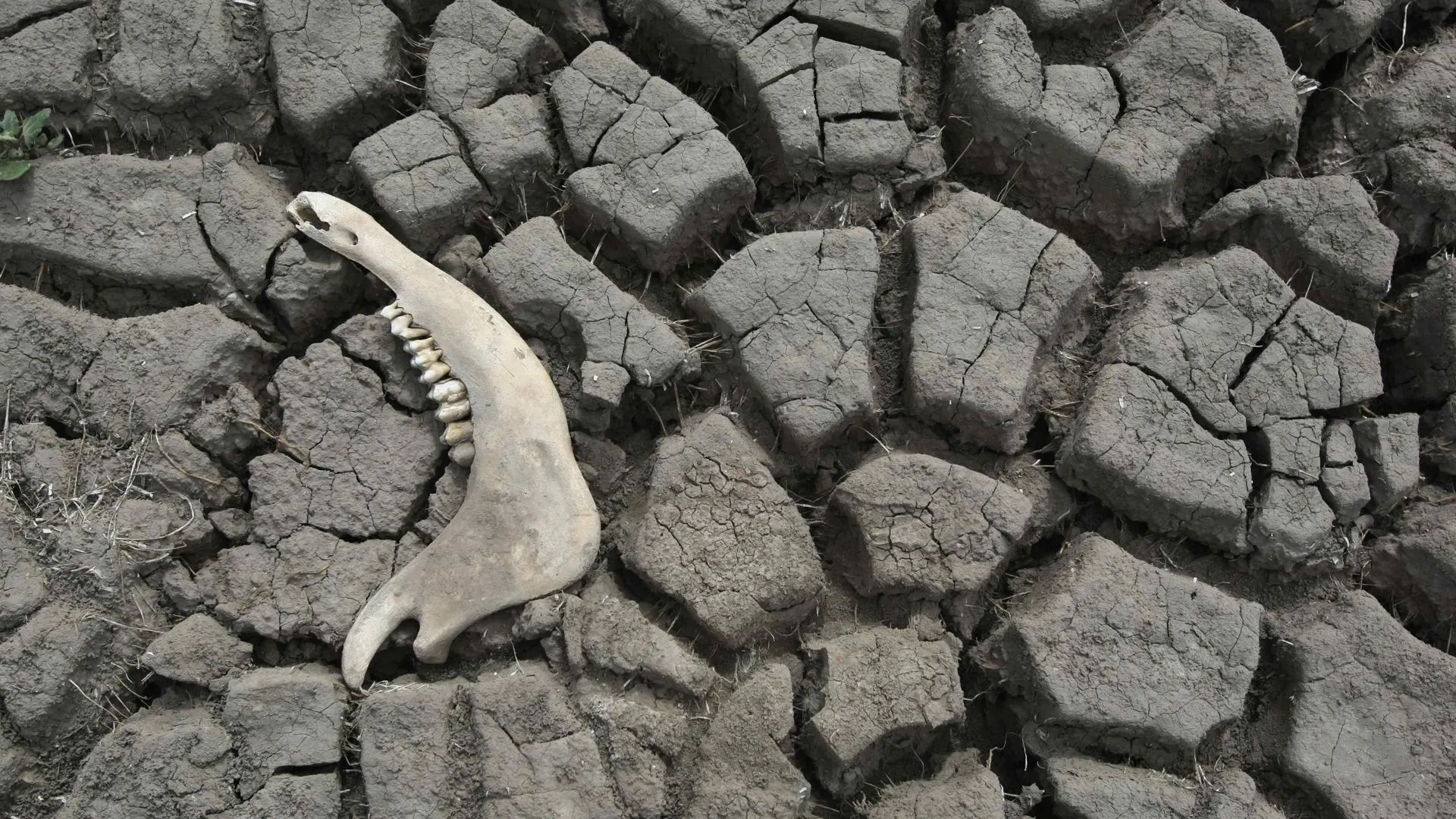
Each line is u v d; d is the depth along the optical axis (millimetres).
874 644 1906
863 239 1974
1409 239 2053
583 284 1960
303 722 1860
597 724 1867
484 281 1970
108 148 2004
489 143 1984
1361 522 1976
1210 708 1900
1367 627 1936
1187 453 1945
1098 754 1914
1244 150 2041
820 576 1917
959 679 1913
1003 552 1920
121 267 1954
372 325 1950
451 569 1907
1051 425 1977
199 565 1925
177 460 1917
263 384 1971
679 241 1995
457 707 1874
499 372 1938
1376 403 2039
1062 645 1902
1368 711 1917
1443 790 1899
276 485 1921
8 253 1964
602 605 1901
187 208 1966
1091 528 1983
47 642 1874
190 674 1877
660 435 1984
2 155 1972
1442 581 1955
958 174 2057
